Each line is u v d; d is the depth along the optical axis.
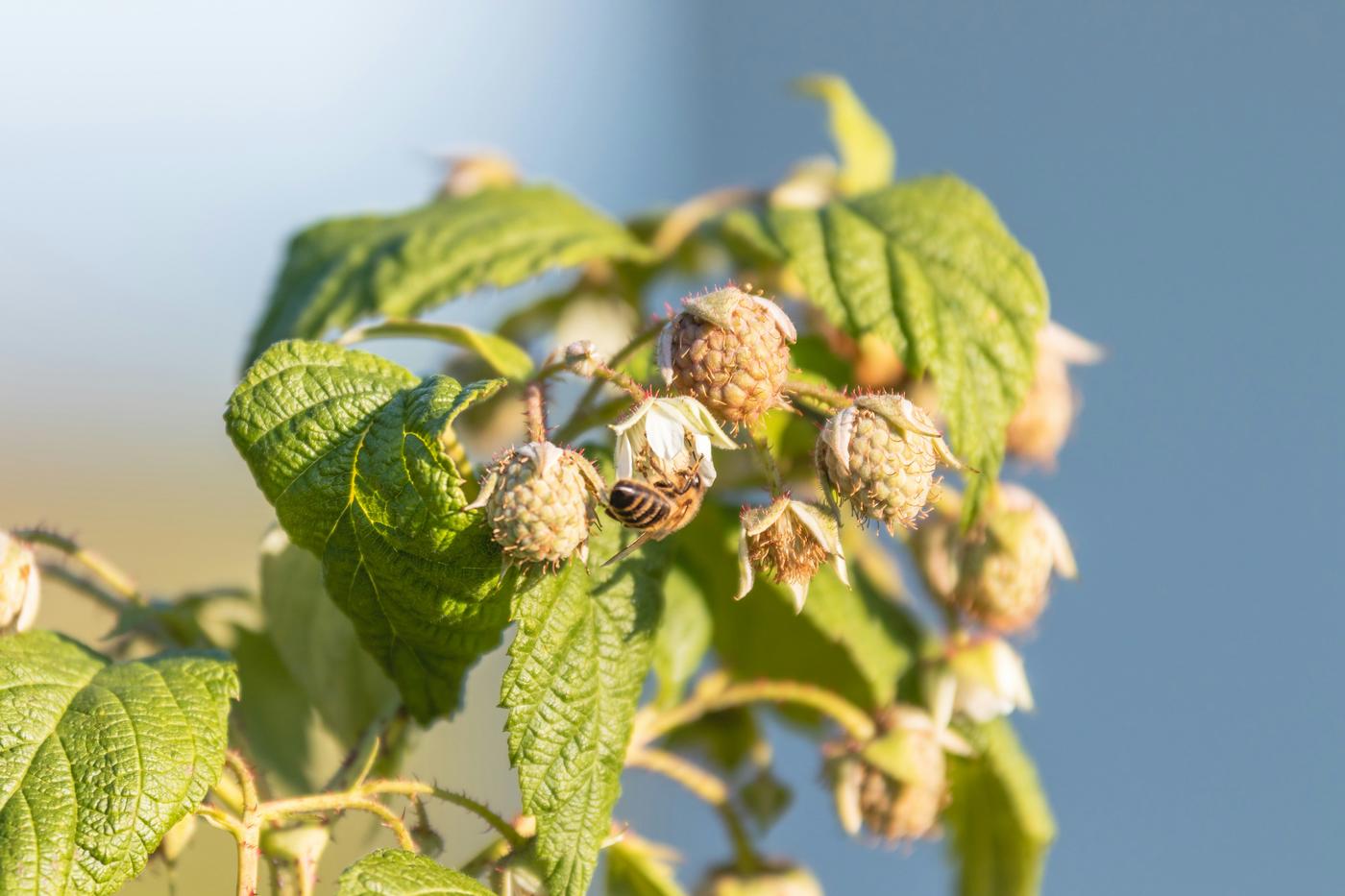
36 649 0.66
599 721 0.66
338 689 0.71
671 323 0.66
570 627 0.66
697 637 0.72
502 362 0.71
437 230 0.73
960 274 0.71
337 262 0.73
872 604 0.74
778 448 0.73
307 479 0.65
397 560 0.65
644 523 0.65
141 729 0.65
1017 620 0.74
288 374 0.66
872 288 0.71
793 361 0.73
